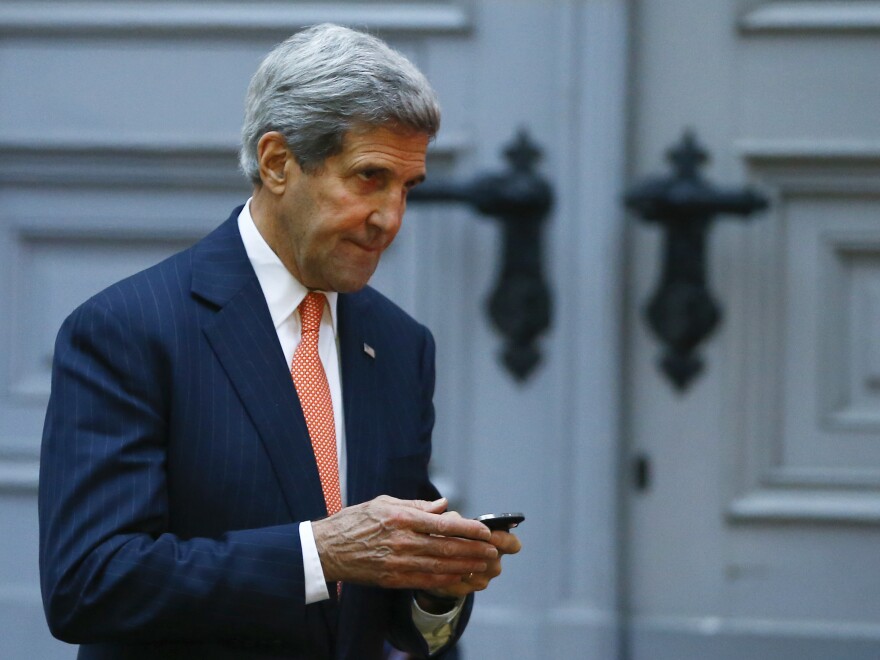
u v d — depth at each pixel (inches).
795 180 356.8
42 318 368.5
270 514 189.8
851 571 358.3
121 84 366.0
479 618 360.8
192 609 177.0
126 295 192.9
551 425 359.3
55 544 180.5
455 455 360.8
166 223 367.6
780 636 357.7
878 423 356.2
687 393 358.0
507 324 357.1
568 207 358.0
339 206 188.2
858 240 355.6
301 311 204.7
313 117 185.5
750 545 359.3
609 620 358.0
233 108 364.5
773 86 355.9
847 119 354.6
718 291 356.5
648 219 349.7
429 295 360.8
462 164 360.5
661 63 357.4
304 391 199.9
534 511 360.2
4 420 367.6
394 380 214.4
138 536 179.8
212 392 191.0
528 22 358.6
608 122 356.5
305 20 362.6
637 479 359.9
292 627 180.9
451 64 360.8
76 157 367.6
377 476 203.0
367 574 179.9
